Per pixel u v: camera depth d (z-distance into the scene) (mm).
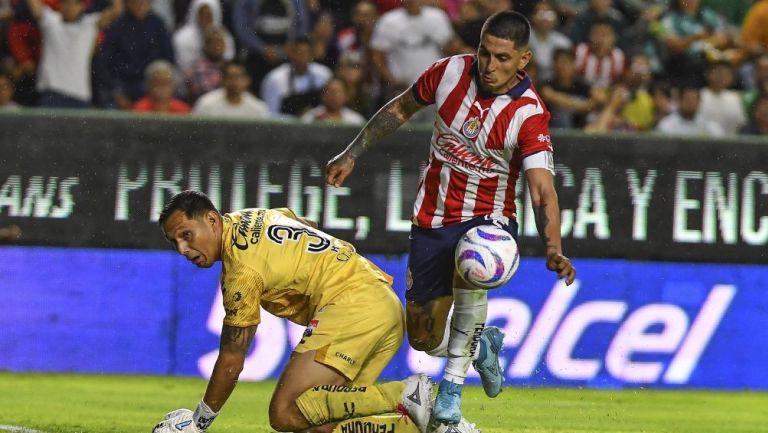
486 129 20562
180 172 34156
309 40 42719
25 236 34031
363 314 20328
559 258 19500
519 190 34406
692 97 42812
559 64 43344
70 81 42156
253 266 20094
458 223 21391
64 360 34219
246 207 34125
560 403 31688
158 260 34438
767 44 48938
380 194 34344
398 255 34344
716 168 35156
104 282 34281
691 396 34219
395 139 34312
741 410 31922
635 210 34969
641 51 47531
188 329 34531
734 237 35344
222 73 41344
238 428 26516
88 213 34125
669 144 35031
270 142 34156
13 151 33875
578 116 43469
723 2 51969
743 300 35375
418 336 22344
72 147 34031
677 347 35219
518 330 34594
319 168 34250
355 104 42062
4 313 34031
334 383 20109
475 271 20141
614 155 34875
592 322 34875
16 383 32375
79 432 25547
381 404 19969
